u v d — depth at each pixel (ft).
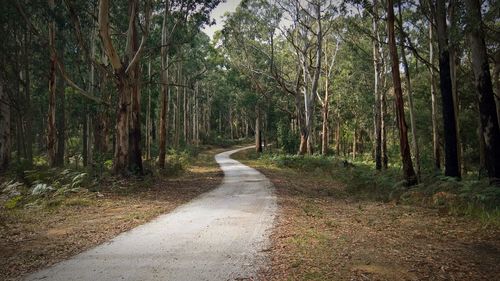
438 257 20.36
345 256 20.90
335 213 35.27
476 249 21.86
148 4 64.03
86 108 95.96
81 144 149.38
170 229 28.40
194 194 50.44
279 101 184.85
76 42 94.32
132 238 25.67
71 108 105.81
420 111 108.88
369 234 26.13
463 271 18.15
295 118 187.83
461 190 35.70
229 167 105.91
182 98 215.92
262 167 105.09
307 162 100.32
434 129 68.39
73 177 52.24
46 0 69.41
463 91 85.56
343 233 26.50
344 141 194.80
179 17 77.97
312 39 129.29
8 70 90.33
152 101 125.90
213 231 27.50
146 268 19.21
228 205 40.01
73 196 45.19
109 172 66.03
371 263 19.60
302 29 128.77
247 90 172.35
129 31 66.85
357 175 59.82
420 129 108.27
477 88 39.63
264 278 17.69
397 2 56.29
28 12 74.59
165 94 88.89
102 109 97.81
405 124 47.96
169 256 21.27
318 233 26.43
